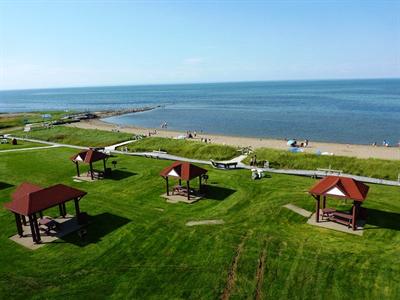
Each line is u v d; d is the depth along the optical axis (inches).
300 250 767.7
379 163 1446.9
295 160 1590.8
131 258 758.5
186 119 4370.1
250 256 748.6
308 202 1061.8
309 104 5979.3
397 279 646.5
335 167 1475.1
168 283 660.7
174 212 1020.5
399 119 3683.6
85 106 7352.4
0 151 2030.0
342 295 609.0
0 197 1197.7
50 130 2859.3
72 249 804.6
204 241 826.2
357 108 4911.4
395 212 963.3
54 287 655.8
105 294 631.2
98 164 1646.2
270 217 960.3
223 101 7529.5
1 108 7682.1
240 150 1882.4
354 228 860.0
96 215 1009.5
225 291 631.8
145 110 5718.5
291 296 612.4
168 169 1143.6
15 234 890.7
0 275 698.2
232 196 1145.4
